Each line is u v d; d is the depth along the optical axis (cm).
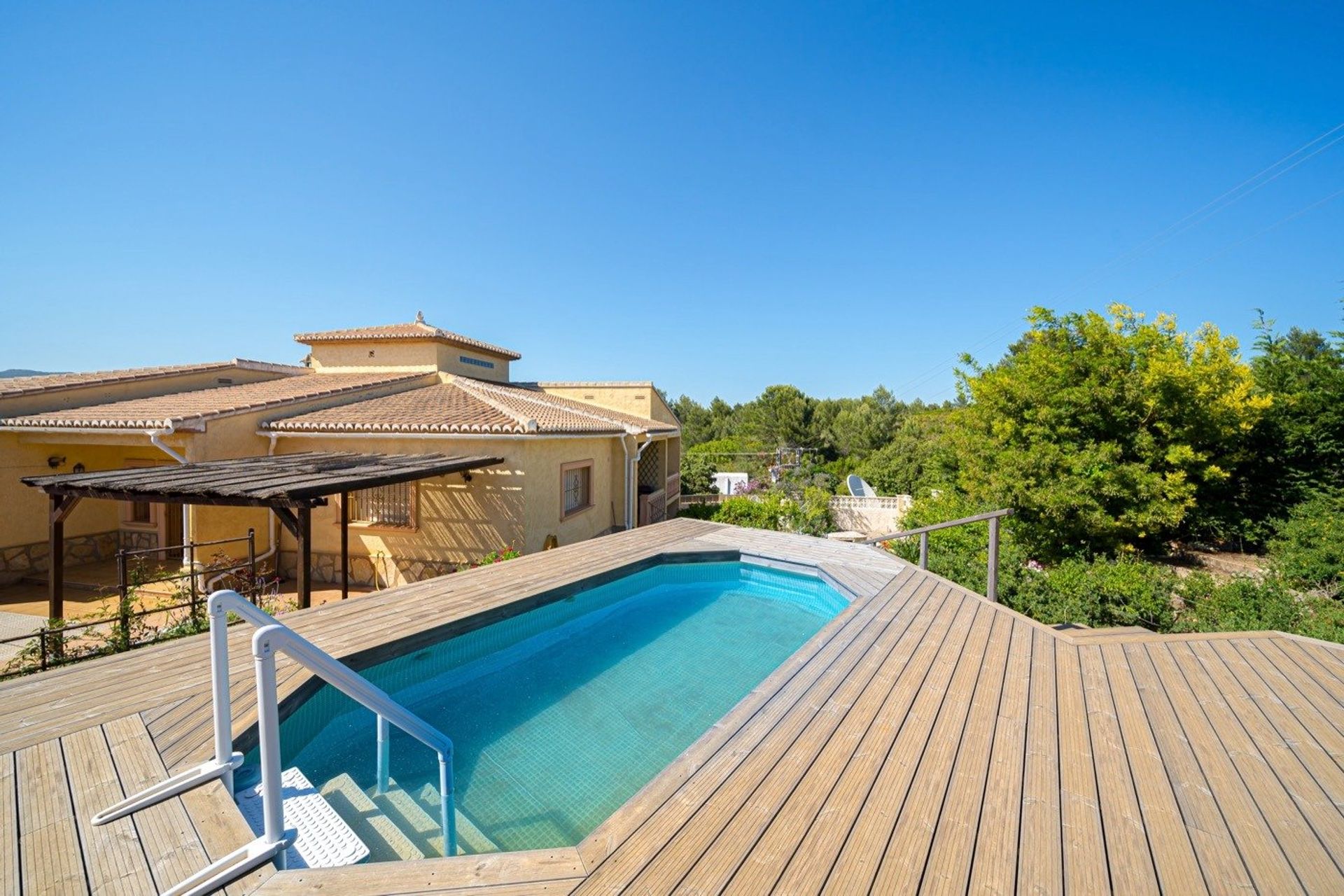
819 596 808
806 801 285
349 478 759
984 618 586
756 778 304
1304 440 1438
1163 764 326
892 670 453
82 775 292
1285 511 1434
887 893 224
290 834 251
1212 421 1317
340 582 1134
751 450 3975
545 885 225
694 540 992
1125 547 1273
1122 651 500
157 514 1236
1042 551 1293
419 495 1116
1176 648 505
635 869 235
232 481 737
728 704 546
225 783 292
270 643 235
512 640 636
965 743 345
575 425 1231
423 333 1734
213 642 288
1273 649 502
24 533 1099
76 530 1187
